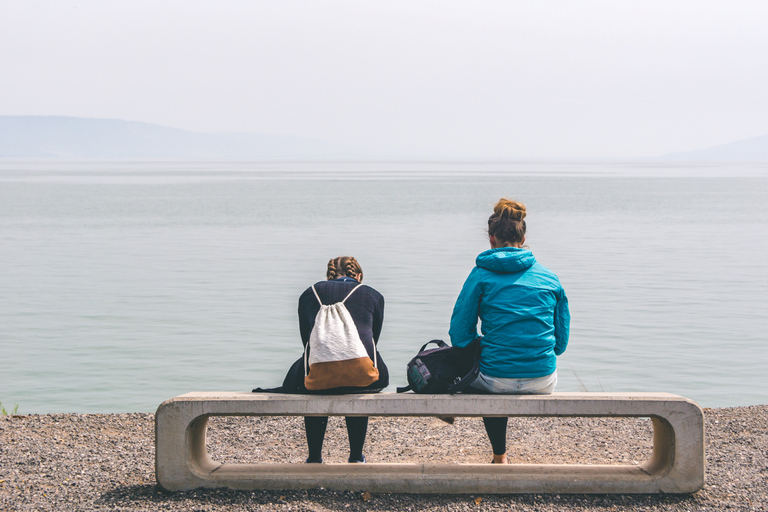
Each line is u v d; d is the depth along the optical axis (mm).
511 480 4320
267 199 75062
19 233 39438
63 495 4367
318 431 4797
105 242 35000
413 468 4504
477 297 4465
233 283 22656
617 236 38094
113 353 13867
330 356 4285
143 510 4109
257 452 5508
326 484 4355
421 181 138000
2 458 5121
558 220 49250
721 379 11992
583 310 18016
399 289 21062
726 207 63312
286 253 30688
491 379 4398
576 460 5277
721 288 21531
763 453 5223
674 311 17875
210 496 4281
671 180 146750
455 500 4254
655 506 4184
